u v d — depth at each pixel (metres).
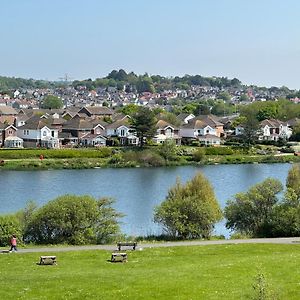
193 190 83.56
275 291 42.44
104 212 74.31
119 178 151.00
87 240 71.31
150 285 47.09
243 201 81.12
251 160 195.00
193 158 190.25
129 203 112.25
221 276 49.94
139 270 53.75
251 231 79.62
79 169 171.12
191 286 46.66
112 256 58.75
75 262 58.16
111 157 182.25
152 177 153.62
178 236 76.75
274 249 65.00
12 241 64.25
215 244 68.19
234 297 43.78
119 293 45.12
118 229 75.31
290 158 199.25
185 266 54.88
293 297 43.81
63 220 71.06
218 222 84.50
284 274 50.12
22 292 45.75
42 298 44.22
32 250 64.50
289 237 75.25
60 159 178.38
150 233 82.75
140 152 184.50
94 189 131.50
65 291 45.84
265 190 80.88
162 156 186.25
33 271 53.88
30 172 161.50
